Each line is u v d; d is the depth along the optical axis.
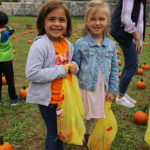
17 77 5.70
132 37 3.44
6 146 2.51
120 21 3.46
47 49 1.97
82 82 2.46
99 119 2.54
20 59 7.61
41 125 3.36
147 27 19.97
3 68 3.72
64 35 2.24
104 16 2.33
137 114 3.50
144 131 3.28
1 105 4.01
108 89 2.64
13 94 3.95
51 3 1.95
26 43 10.70
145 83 5.21
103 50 2.41
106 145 2.57
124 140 3.02
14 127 3.29
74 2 32.38
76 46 2.43
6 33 3.52
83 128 2.22
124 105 4.06
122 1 3.38
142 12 3.43
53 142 2.26
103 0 2.41
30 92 2.05
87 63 2.41
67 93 2.07
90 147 2.59
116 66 2.59
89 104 2.46
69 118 2.10
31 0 33.97
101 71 2.43
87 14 2.37
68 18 2.11
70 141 2.13
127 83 3.84
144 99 4.51
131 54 3.57
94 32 2.37
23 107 3.96
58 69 2.00
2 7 33.00
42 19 2.03
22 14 33.31
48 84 2.00
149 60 7.88
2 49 3.58
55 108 2.11
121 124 3.44
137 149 2.85
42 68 1.98
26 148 2.83
